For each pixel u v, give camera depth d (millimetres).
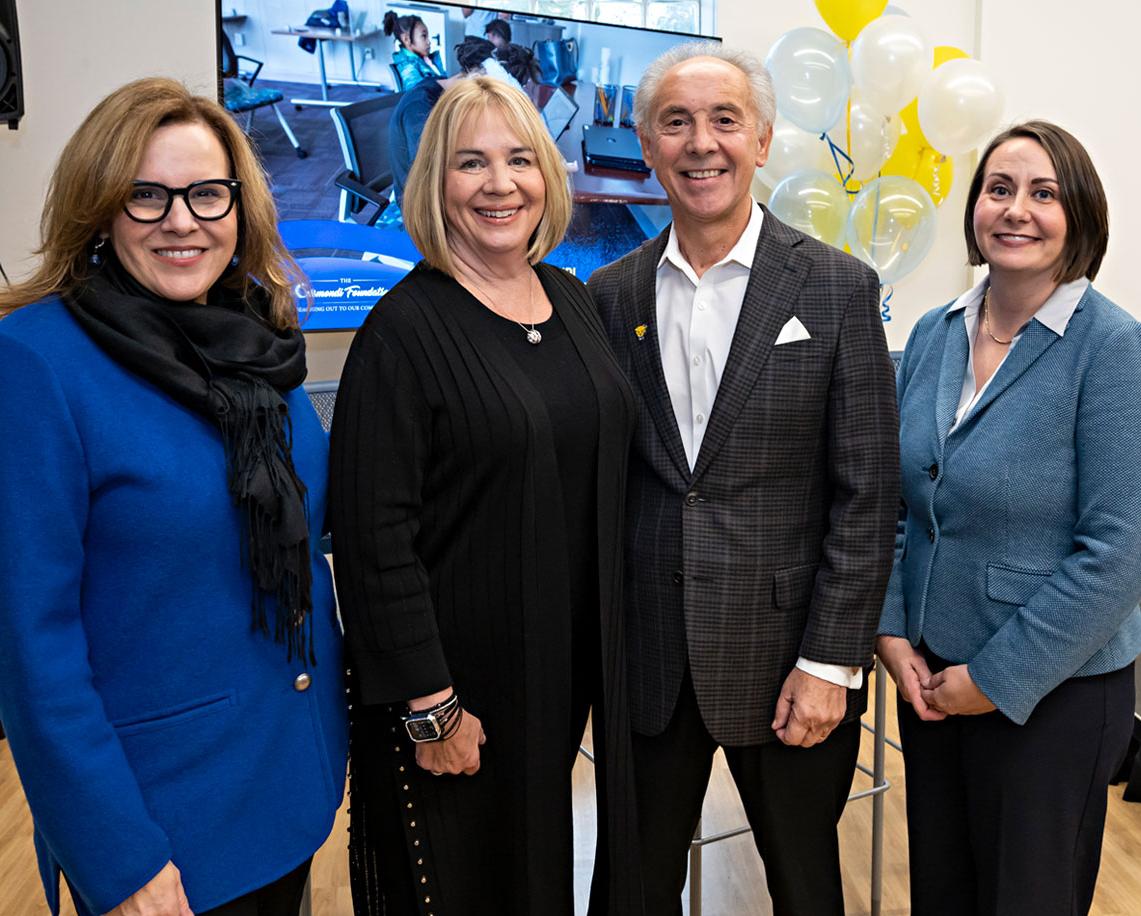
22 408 941
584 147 3693
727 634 1447
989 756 1452
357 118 3424
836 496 1456
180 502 1016
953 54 3891
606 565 1358
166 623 1028
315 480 1204
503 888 1340
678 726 1518
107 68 3342
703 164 1417
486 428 1246
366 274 3525
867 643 1419
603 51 3658
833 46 3480
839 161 3869
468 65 3512
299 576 1100
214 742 1059
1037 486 1394
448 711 1257
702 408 1482
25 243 3342
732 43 3904
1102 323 1372
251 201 1158
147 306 1041
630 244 3820
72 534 961
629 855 1398
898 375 1722
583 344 1391
